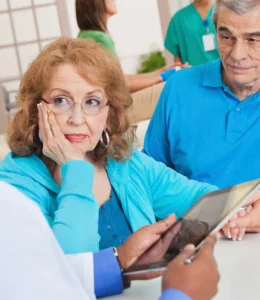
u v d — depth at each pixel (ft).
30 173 4.48
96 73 4.45
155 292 3.71
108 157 4.82
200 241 3.34
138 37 28.19
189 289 2.86
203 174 6.37
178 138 6.45
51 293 2.49
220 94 6.30
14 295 2.42
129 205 4.76
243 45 5.68
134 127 4.99
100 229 4.63
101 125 4.54
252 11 5.55
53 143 4.43
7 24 22.98
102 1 12.51
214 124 6.31
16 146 4.58
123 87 4.71
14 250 2.46
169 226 3.82
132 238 3.76
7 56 23.24
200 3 14.20
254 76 5.87
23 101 4.58
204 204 3.87
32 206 2.61
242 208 4.61
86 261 3.64
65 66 4.44
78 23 12.84
